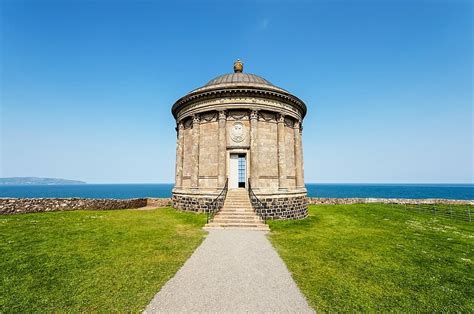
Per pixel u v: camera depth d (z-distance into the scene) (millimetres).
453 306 6504
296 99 22891
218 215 16875
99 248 10852
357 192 145000
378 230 16406
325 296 6785
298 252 10711
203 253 10344
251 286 7289
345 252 10875
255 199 19594
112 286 7203
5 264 8781
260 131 21375
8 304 6195
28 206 20328
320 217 21734
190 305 6184
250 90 20828
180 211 22562
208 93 21406
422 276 8445
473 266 9641
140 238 12695
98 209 24625
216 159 21375
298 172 23312
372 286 7527
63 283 7379
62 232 13727
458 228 18500
